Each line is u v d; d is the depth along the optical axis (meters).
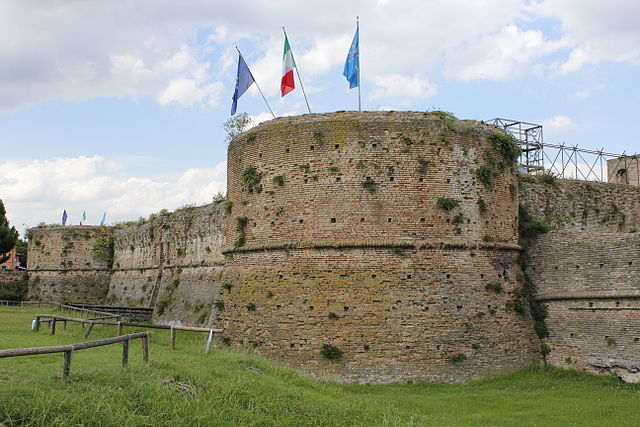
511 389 28.42
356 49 34.59
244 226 34.62
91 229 78.19
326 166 32.28
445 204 31.81
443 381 29.94
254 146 34.72
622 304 29.94
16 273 80.38
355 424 18.83
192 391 18.64
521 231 34.81
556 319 32.75
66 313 55.56
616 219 42.31
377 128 32.22
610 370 30.00
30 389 15.56
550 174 41.53
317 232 31.88
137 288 66.38
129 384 17.61
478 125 33.72
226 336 34.25
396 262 31.16
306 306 31.31
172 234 58.53
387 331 30.38
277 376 24.42
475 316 31.42
